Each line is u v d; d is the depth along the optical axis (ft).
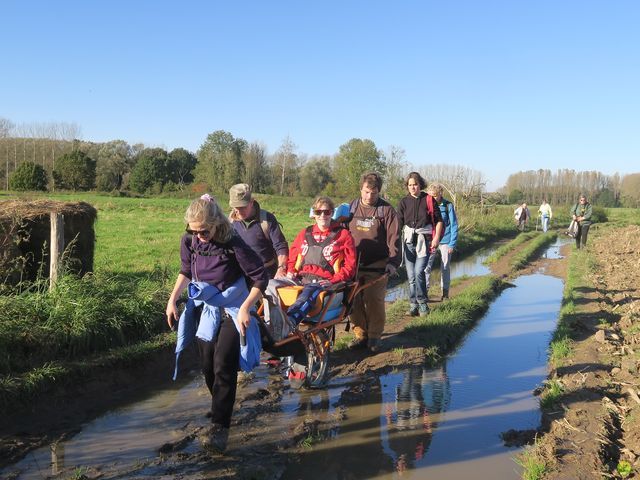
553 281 48.57
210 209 13.84
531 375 22.74
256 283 14.34
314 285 19.08
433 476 14.52
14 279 25.59
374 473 14.60
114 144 245.86
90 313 22.08
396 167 105.19
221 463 14.58
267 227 20.54
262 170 210.38
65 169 196.13
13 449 15.05
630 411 17.94
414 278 31.12
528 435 16.80
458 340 27.91
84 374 19.66
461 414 18.65
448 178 108.06
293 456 15.26
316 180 221.66
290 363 20.45
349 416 18.21
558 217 159.43
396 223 23.62
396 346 25.26
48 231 28.04
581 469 14.19
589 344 25.40
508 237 100.01
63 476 13.73
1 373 18.13
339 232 20.85
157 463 14.48
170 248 54.90
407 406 19.21
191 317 14.88
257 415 17.85
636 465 14.34
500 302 37.93
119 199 151.43
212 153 207.21
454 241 35.35
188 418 17.58
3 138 219.61
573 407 18.22
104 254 49.57
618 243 79.87
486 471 14.80
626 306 33.60
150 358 22.17
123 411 18.12
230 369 14.62
